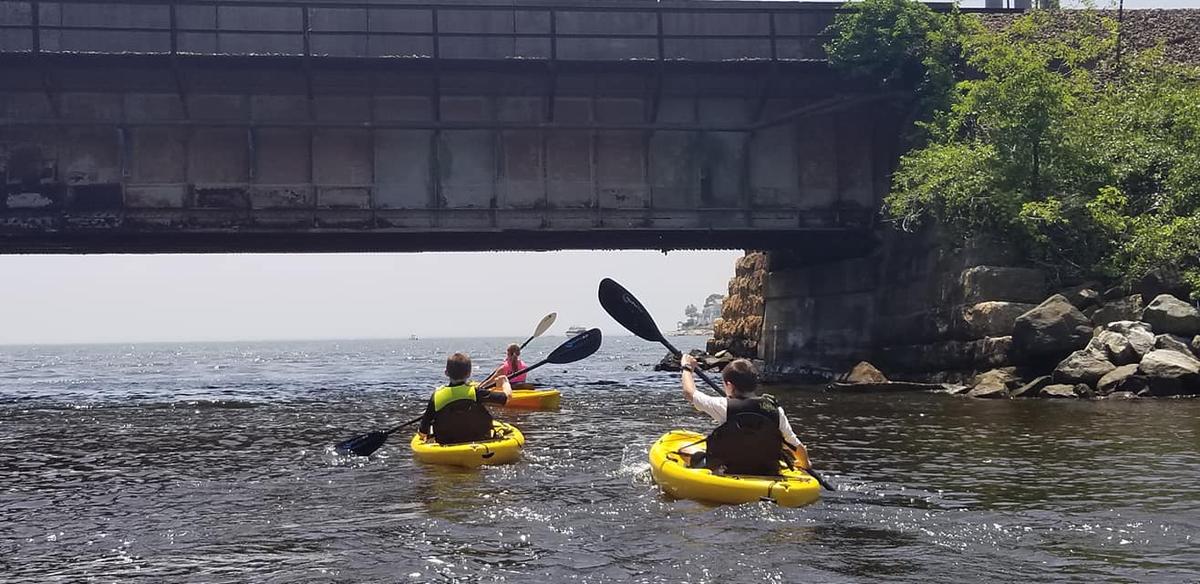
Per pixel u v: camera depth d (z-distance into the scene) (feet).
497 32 80.53
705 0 82.43
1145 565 19.86
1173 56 87.20
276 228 76.48
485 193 78.74
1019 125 69.72
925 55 80.84
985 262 67.15
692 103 81.61
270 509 26.63
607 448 38.47
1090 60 87.20
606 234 82.69
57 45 75.31
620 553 21.08
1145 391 55.62
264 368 189.88
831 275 89.56
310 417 57.16
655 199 80.74
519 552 21.31
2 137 73.51
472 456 33.35
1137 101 75.82
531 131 79.36
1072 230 67.00
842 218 82.79
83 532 24.30
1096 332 61.05
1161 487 27.91
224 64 73.77
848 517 24.09
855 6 80.64
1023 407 52.37
